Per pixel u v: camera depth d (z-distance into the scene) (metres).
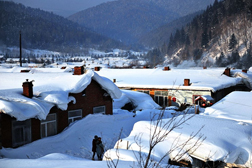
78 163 8.40
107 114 23.94
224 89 36.69
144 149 9.77
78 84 19.86
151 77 40.38
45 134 17.30
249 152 9.15
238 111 16.84
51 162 8.62
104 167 7.66
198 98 27.09
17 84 20.48
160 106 32.41
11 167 8.05
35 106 15.43
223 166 9.12
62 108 17.41
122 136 20.73
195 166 9.32
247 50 164.75
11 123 15.12
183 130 10.77
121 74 44.16
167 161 9.20
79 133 18.84
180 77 39.09
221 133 10.35
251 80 38.91
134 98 32.56
